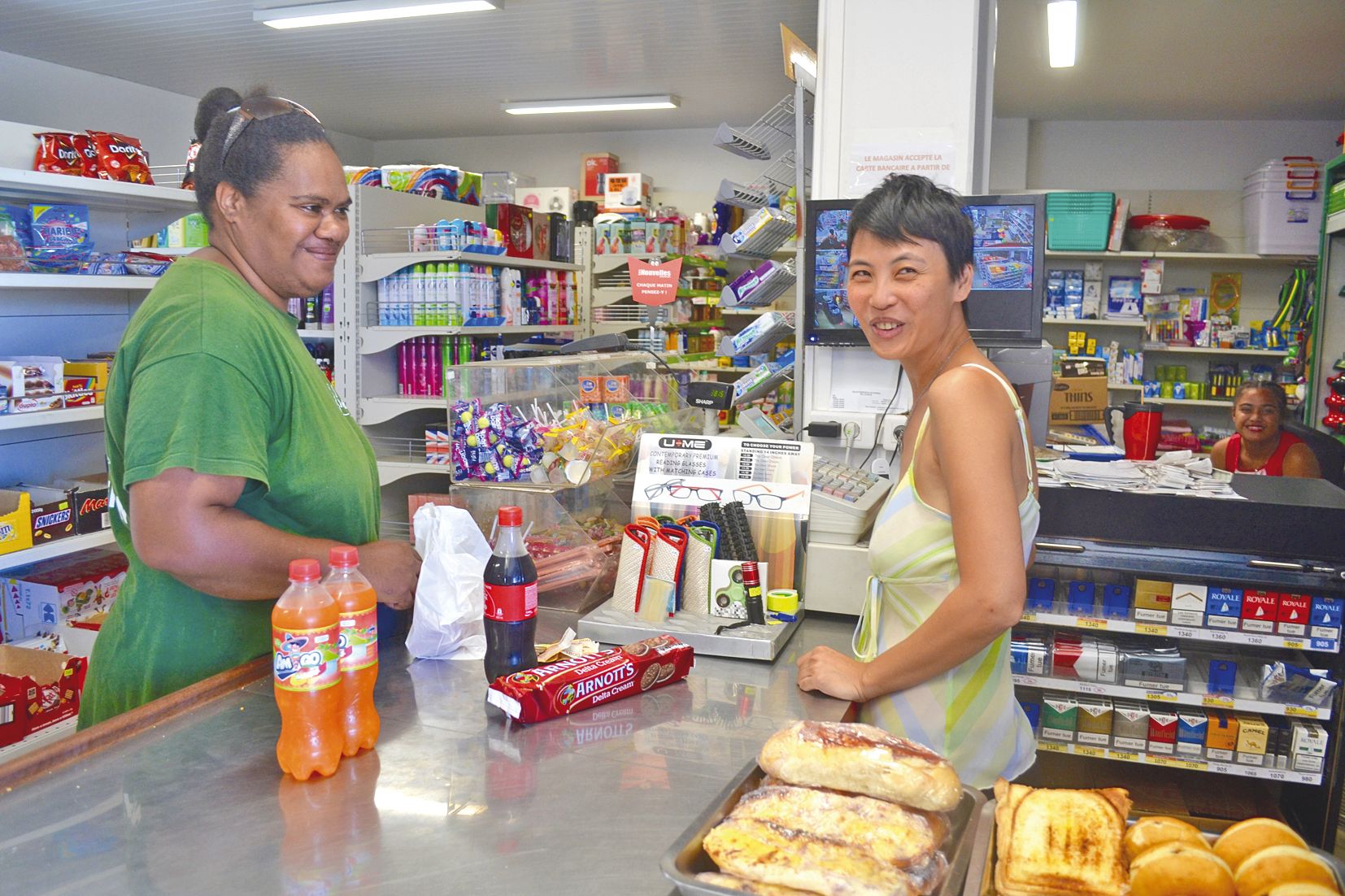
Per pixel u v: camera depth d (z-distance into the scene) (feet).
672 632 5.57
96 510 11.74
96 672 5.31
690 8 17.49
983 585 4.17
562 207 26.78
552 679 4.58
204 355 4.51
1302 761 7.25
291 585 3.91
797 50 8.82
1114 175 25.32
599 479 6.91
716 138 10.09
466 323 14.38
